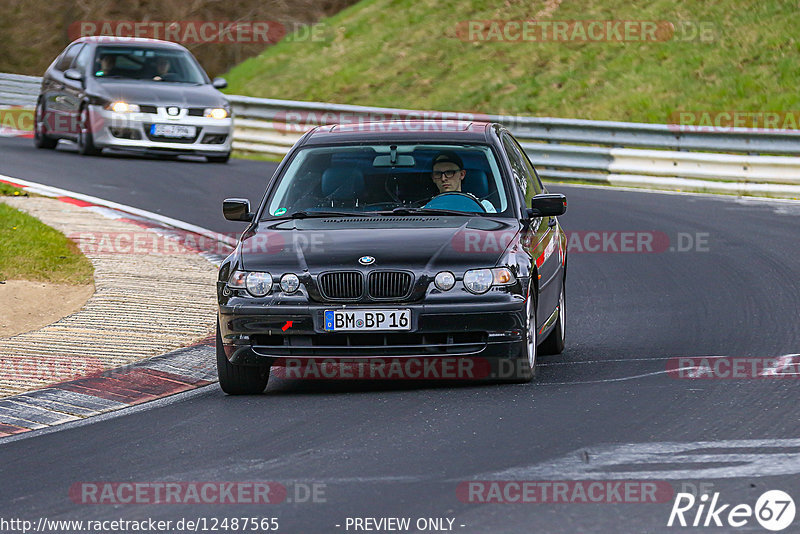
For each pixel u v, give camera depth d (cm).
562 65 9994
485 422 2422
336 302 2709
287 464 2159
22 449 2353
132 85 7419
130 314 3647
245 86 11031
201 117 7369
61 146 8269
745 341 3278
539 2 10988
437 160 3095
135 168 7050
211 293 3994
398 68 10675
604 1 10762
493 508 1858
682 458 2111
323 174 3095
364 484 2009
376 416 2514
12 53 12375
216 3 12381
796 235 5250
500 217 2981
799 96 8638
